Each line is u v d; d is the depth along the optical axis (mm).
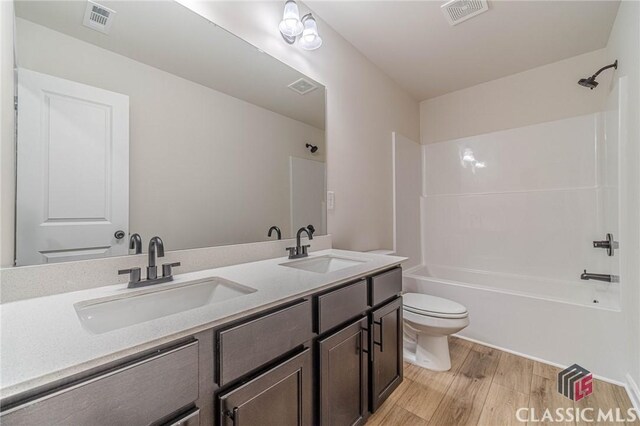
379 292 1385
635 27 1508
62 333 622
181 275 1160
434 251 3145
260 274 1182
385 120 2617
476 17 1891
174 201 1207
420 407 1464
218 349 727
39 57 896
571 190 2350
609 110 1979
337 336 1108
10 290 818
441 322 1719
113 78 1049
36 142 885
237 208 1439
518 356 1979
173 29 1221
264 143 1575
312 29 1573
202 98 1314
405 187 2900
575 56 2357
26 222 867
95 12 1016
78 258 954
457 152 3002
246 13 1490
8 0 839
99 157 1009
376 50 2266
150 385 596
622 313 1647
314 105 1863
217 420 727
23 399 460
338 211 2033
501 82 2738
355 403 1222
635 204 1486
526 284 2521
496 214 2740
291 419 917
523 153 2602
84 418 511
